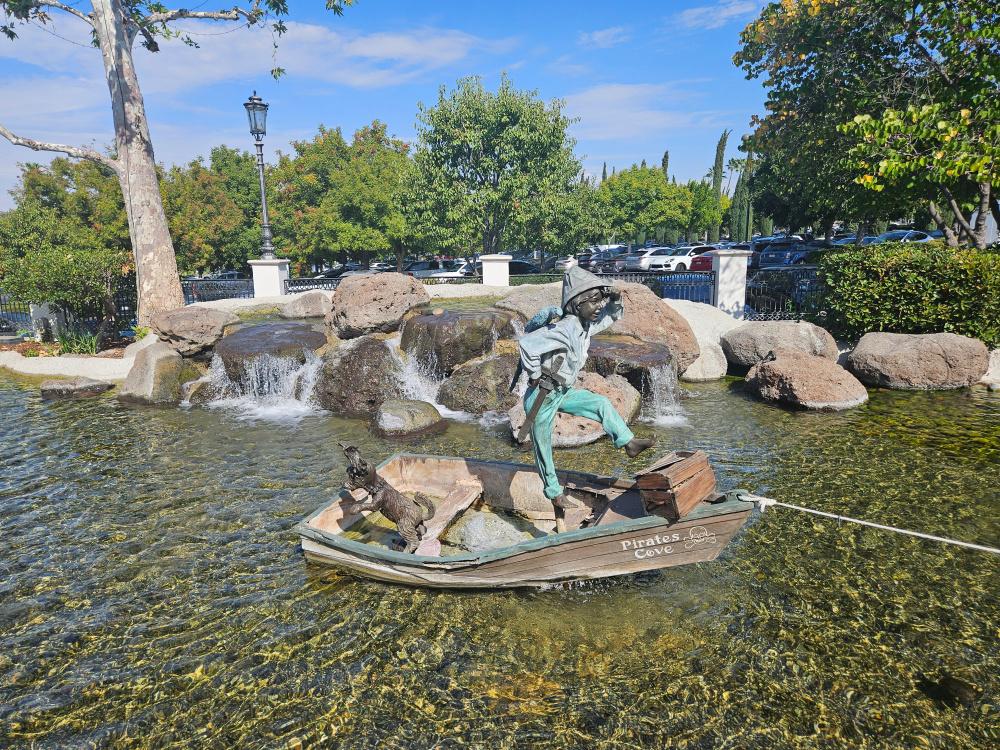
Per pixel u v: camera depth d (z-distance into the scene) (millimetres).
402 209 31781
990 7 12555
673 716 4074
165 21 19641
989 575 5723
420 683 4430
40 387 14328
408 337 13219
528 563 5176
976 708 4117
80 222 31250
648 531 4945
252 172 43656
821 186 18625
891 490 7605
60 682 4578
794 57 16766
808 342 13961
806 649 4734
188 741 3986
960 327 13359
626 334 13883
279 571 6047
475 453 9555
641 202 56062
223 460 9336
